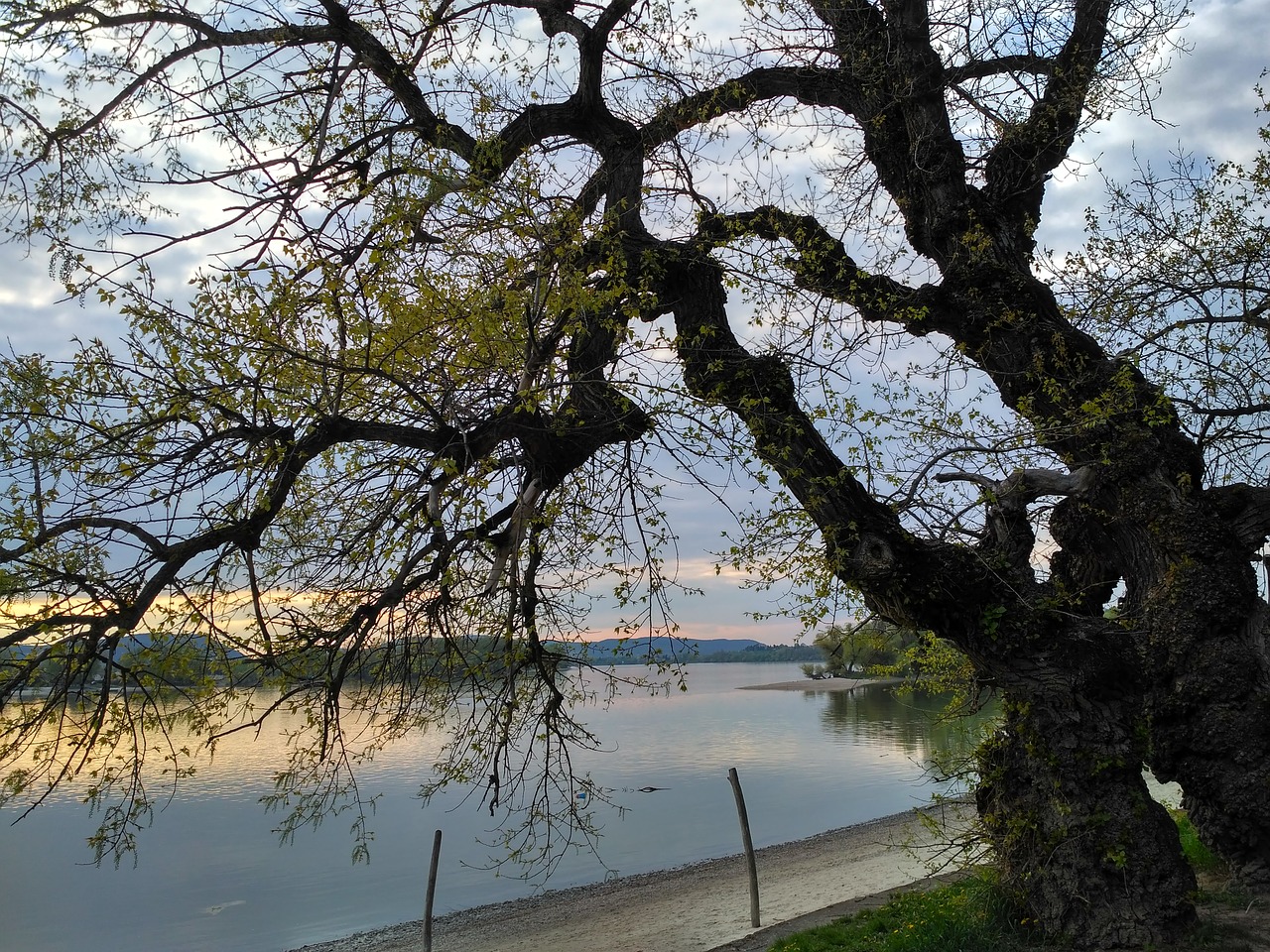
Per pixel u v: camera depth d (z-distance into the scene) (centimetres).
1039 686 699
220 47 680
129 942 1452
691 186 792
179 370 442
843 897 1300
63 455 433
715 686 12144
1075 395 784
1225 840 727
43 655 409
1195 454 798
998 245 860
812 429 720
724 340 740
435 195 530
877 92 877
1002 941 687
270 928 1513
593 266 592
